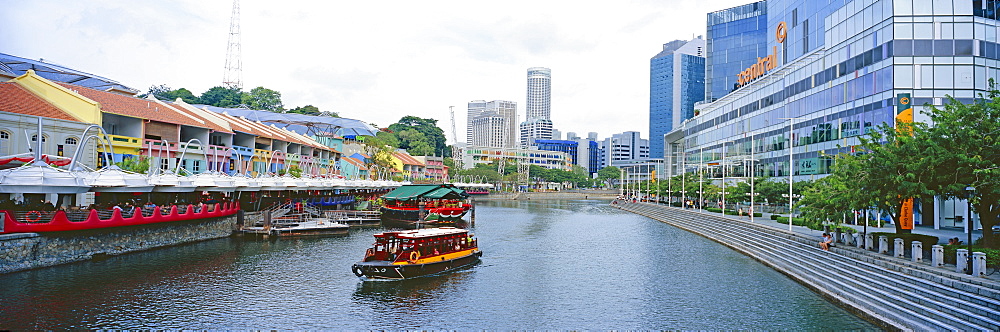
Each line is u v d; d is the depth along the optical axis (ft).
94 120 188.96
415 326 96.43
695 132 446.60
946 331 79.56
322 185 229.86
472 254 153.38
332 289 119.44
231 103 605.31
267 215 197.57
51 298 103.71
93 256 137.28
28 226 120.98
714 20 636.48
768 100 297.53
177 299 107.86
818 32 290.35
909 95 188.75
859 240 128.16
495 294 118.73
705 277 135.74
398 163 537.24
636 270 145.69
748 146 325.42
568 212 391.45
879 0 199.21
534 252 177.78
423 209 252.62
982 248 98.37
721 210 290.56
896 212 124.98
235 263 143.13
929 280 94.32
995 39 192.54
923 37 189.88
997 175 91.04
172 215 161.07
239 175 201.67
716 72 632.79
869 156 115.24
